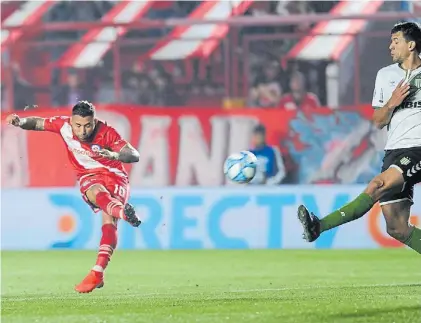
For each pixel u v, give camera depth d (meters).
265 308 23.50
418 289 28.80
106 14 57.69
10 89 55.56
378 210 48.84
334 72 54.53
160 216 50.19
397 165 25.34
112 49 56.56
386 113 25.05
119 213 26.62
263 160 50.47
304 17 52.09
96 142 28.34
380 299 25.25
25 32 56.03
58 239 51.25
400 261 42.19
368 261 42.34
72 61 56.78
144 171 51.38
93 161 28.56
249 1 54.81
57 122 28.73
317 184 50.59
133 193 50.38
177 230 50.12
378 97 26.52
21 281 36.22
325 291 28.64
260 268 40.09
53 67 56.66
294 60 54.97
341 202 49.25
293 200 49.53
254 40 55.03
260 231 49.72
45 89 56.66
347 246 49.09
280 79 55.28
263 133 50.72
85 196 28.56
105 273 38.66
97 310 24.16
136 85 56.72
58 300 27.66
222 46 56.09
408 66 26.08
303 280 34.56
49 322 22.06
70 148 28.59
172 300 26.62
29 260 45.47
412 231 27.25
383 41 53.44
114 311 23.80
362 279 34.50
